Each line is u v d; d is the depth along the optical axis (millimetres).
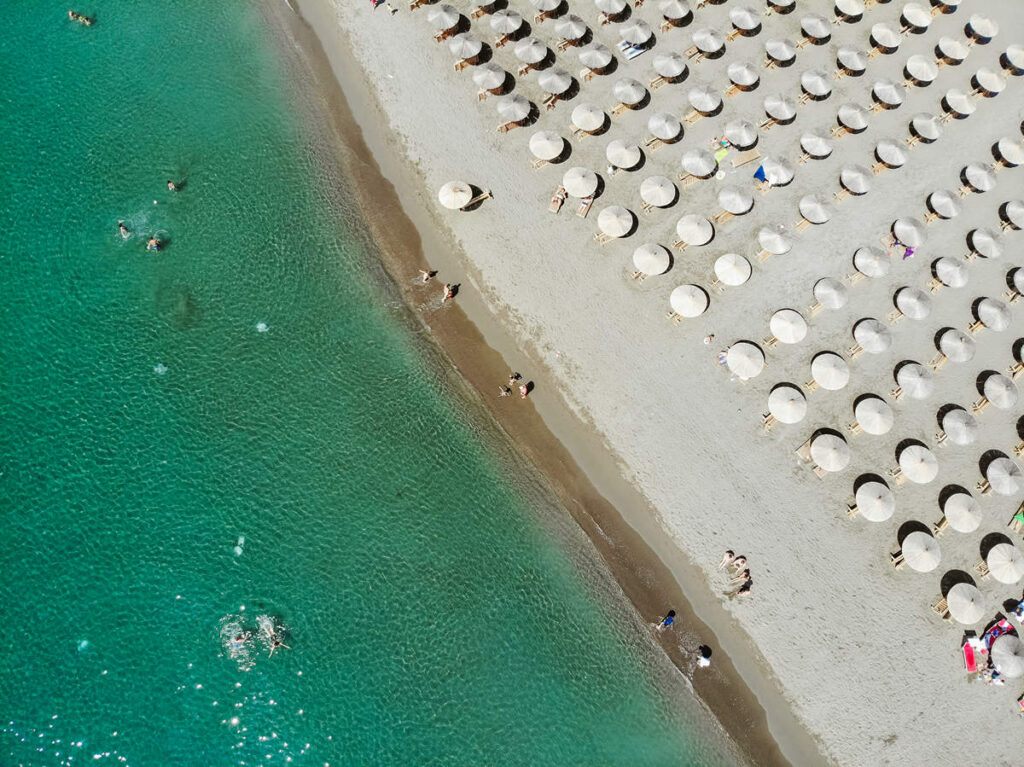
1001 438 25641
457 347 25906
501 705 21375
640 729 21797
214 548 22188
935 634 23312
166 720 20172
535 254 27125
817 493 24578
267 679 20875
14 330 24344
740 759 22047
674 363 25891
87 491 22453
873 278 27500
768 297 26922
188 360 24609
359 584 22250
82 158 27188
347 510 23141
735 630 23234
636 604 23359
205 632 21188
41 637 20625
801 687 22750
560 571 23375
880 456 25078
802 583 23625
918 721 22484
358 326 25859
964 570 24016
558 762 21016
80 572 21469
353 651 21453
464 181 28078
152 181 27109
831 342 26453
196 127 28281
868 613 23422
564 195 27750
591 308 26484
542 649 22250
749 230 27875
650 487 24484
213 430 23703
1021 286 27062
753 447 25000
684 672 22734
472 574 22859
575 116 28156
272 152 28203
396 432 24453
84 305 24969
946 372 26312
